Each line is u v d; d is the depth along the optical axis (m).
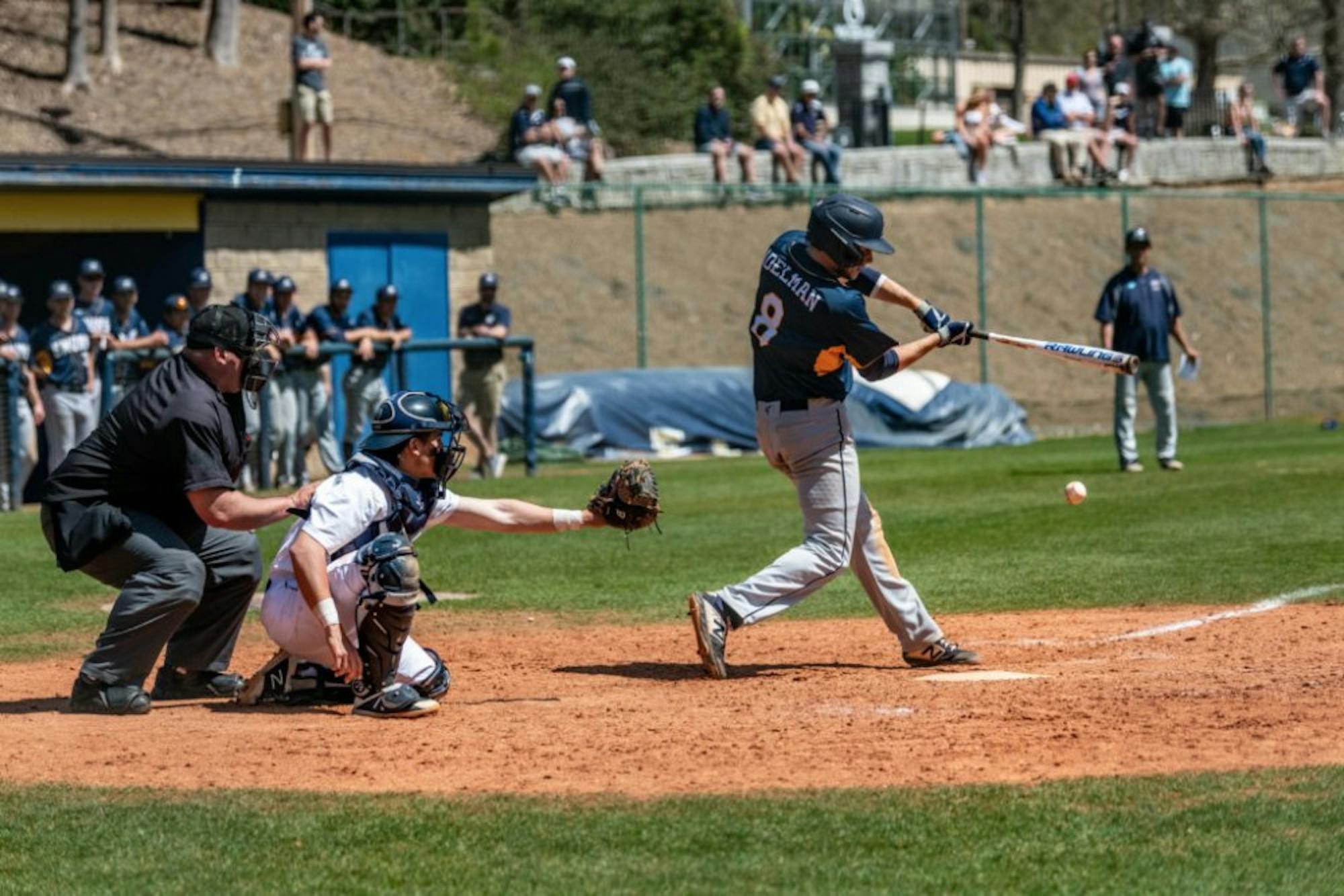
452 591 42.75
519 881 17.62
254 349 26.41
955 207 126.81
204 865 18.33
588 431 85.62
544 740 23.77
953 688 27.48
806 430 28.83
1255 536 49.28
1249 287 128.62
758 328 28.86
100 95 116.38
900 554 47.62
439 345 71.94
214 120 117.06
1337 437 93.88
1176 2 195.25
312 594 25.14
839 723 24.53
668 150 142.38
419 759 22.80
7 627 37.69
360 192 80.19
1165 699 25.86
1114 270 125.00
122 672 26.66
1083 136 136.62
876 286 28.50
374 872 18.00
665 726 24.58
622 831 19.23
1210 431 102.88
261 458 66.88
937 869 17.81
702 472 77.00
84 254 80.88
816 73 168.00
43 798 21.05
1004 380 111.00
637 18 147.62
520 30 146.25
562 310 104.12
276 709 27.00
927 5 189.50
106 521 26.45
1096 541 49.12
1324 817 19.33
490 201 85.88
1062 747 22.78
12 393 62.84
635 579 44.53
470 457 81.00
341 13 136.25
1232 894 16.94
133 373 64.56
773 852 18.42
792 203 119.12
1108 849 18.33
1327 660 29.66
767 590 29.30
